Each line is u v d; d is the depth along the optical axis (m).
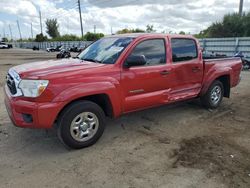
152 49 4.68
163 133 4.71
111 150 4.01
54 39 74.44
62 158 3.75
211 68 5.84
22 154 3.86
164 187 3.09
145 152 3.96
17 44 92.50
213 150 4.05
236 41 16.70
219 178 3.29
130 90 4.36
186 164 3.61
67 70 3.80
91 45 5.36
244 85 9.61
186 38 5.31
